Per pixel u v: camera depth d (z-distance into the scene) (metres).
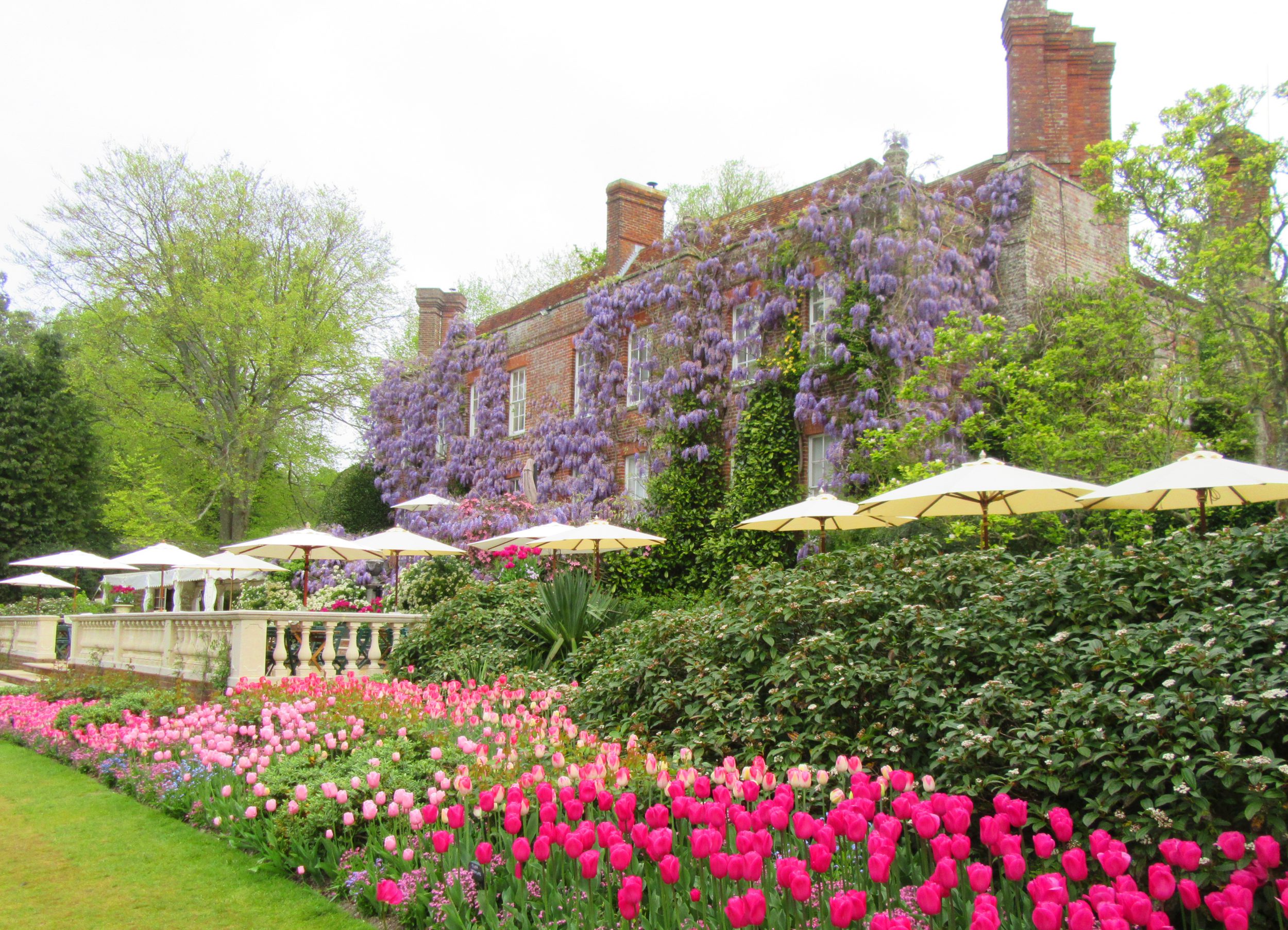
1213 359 11.65
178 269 28.30
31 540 26.14
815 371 14.43
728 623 6.45
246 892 4.72
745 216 17.78
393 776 5.39
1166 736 3.79
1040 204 14.80
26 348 32.31
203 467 30.33
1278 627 4.00
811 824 3.46
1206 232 11.10
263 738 6.93
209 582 19.27
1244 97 10.58
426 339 27.81
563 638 10.19
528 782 4.82
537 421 21.25
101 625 14.62
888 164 14.43
